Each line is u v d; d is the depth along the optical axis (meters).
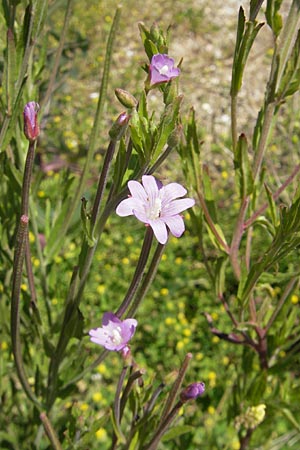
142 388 0.15
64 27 0.18
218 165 0.45
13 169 0.17
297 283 0.19
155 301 0.36
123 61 0.54
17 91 0.15
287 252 0.16
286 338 0.20
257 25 0.15
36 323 0.17
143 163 0.12
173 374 0.15
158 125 0.12
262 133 0.17
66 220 0.19
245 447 0.22
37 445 0.20
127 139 0.13
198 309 0.36
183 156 0.18
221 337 0.20
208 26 0.59
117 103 0.50
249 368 0.21
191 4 0.61
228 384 0.31
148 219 0.12
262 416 0.20
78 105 0.49
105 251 0.39
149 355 0.34
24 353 0.21
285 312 0.19
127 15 0.59
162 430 0.14
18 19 0.17
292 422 0.20
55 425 0.19
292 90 0.16
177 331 0.35
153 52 0.13
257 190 0.18
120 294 0.37
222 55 0.56
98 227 0.14
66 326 0.16
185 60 0.55
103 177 0.13
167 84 0.12
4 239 0.18
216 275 0.19
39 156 0.41
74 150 0.44
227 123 0.49
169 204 0.12
